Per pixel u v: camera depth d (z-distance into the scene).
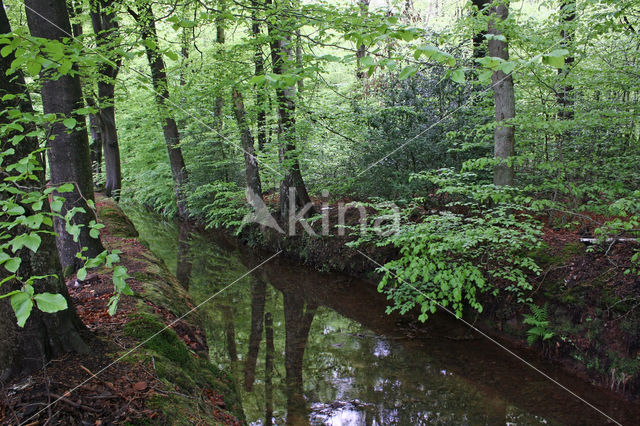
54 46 1.71
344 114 7.13
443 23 10.88
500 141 4.89
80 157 4.28
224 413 2.81
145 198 16.66
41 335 2.32
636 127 5.27
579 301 4.14
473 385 4.05
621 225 3.29
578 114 4.40
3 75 2.21
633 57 5.27
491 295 4.93
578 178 5.21
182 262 9.01
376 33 2.01
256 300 6.73
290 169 8.05
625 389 3.61
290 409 3.68
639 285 3.80
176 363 2.92
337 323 5.73
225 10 4.58
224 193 9.68
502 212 4.21
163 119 10.13
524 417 3.55
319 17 3.68
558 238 4.94
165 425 2.15
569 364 4.11
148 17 5.84
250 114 7.88
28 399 2.07
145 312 3.43
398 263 4.50
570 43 4.57
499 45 4.73
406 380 4.21
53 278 2.38
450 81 6.46
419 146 6.54
